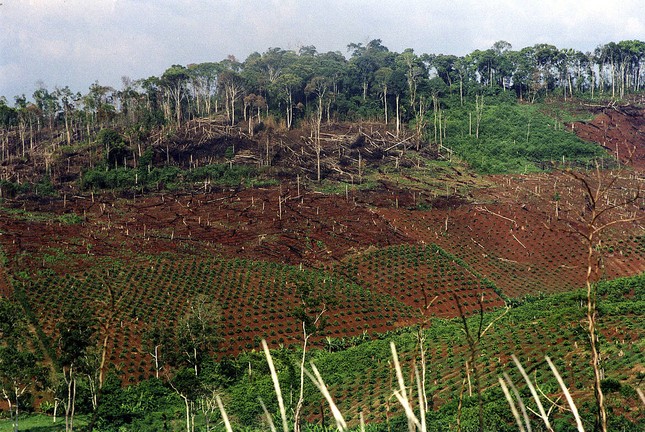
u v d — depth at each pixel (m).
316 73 183.38
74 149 144.25
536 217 117.00
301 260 102.81
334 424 52.16
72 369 48.50
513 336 67.06
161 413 61.28
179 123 156.62
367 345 77.56
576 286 98.88
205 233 109.62
